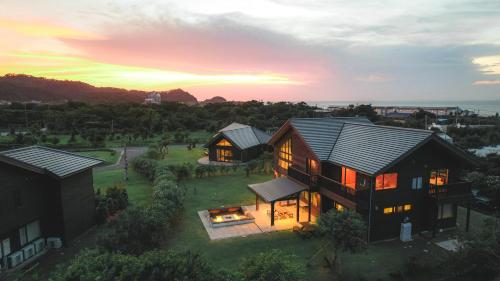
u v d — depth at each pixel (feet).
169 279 27.94
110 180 107.65
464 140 153.89
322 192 69.31
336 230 44.91
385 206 58.80
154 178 98.07
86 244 58.80
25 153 56.85
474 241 39.88
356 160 62.44
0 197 47.32
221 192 93.50
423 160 60.59
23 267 49.75
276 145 95.35
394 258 52.70
